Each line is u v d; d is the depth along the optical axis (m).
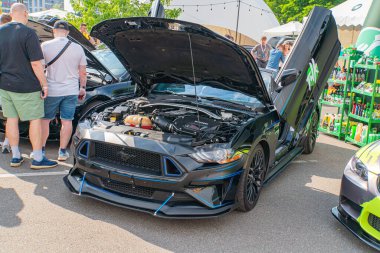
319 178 5.43
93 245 3.29
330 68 5.59
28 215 3.72
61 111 5.20
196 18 18.47
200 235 3.58
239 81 4.44
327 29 5.04
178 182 3.45
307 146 6.48
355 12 11.71
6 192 4.21
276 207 4.32
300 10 29.92
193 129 3.80
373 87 6.91
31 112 4.76
